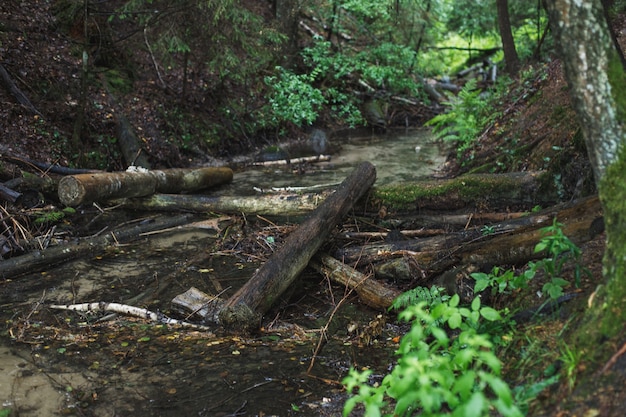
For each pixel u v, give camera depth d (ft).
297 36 45.47
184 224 22.95
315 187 27.04
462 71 61.21
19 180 21.65
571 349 9.11
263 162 34.50
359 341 14.26
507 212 20.77
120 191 22.22
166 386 12.18
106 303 15.76
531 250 14.52
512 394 9.09
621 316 8.55
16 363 12.91
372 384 12.19
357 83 49.11
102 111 29.81
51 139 26.22
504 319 11.48
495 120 29.30
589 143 9.45
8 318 15.17
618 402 7.48
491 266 15.07
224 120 36.32
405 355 9.73
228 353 13.67
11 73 27.68
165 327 14.98
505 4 39.63
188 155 32.83
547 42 42.32
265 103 39.88
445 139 31.73
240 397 11.81
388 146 40.11
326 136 40.45
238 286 17.48
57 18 31.89
